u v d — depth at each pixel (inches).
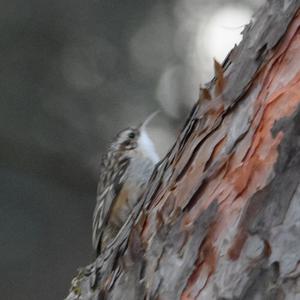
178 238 270.1
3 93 882.8
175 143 298.5
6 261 852.6
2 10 877.8
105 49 870.4
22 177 880.3
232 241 255.3
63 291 856.9
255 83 271.1
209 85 290.8
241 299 249.9
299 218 247.4
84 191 886.4
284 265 245.3
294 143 253.0
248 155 261.7
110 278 300.2
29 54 882.1
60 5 880.3
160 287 271.3
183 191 275.3
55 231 867.4
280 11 274.4
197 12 839.7
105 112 874.1
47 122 885.2
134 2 864.9
